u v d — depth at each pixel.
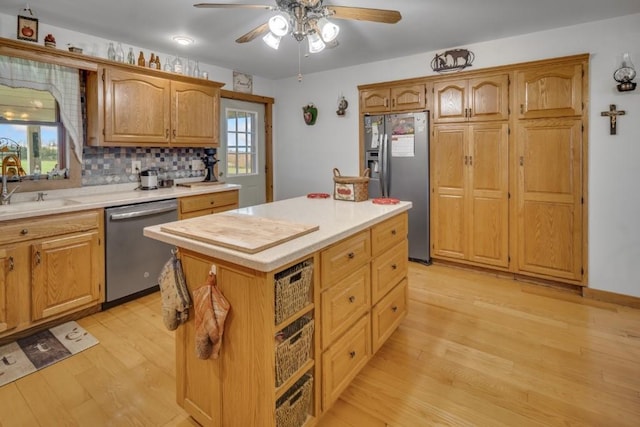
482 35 3.26
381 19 2.03
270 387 1.35
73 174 3.06
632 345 2.33
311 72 4.59
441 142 3.75
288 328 1.54
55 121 2.94
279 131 5.08
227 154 4.52
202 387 1.60
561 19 2.89
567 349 2.29
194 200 3.43
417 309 2.88
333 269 1.68
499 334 2.48
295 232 1.58
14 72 2.57
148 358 2.19
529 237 3.35
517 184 3.37
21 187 2.77
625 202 2.91
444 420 1.70
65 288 2.55
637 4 2.62
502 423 1.67
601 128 2.96
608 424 1.66
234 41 3.33
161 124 3.39
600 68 2.93
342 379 1.79
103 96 2.97
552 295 3.15
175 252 1.66
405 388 1.93
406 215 2.54
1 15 2.64
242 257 1.31
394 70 4.00
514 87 3.30
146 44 3.41
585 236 3.09
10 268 2.28
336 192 2.67
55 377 2.00
